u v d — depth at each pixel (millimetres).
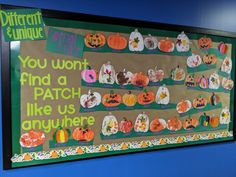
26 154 1511
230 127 2180
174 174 1966
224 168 2184
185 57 1943
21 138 1495
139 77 1787
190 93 1982
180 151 1977
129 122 1774
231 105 2172
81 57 1614
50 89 1548
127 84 1753
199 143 2049
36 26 1495
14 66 1462
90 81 1646
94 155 1683
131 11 1754
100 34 1658
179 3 1912
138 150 1814
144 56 1795
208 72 2047
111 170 1742
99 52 1660
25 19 1472
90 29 1630
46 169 1563
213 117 2098
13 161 1482
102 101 1687
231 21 2150
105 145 1712
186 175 2016
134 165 1813
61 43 1560
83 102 1636
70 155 1617
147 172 1862
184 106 1964
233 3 2148
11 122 1469
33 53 1498
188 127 1992
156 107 1857
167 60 1876
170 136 1926
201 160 2072
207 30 2018
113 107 1720
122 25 1716
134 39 1757
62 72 1571
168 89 1893
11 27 1443
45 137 1551
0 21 1425
